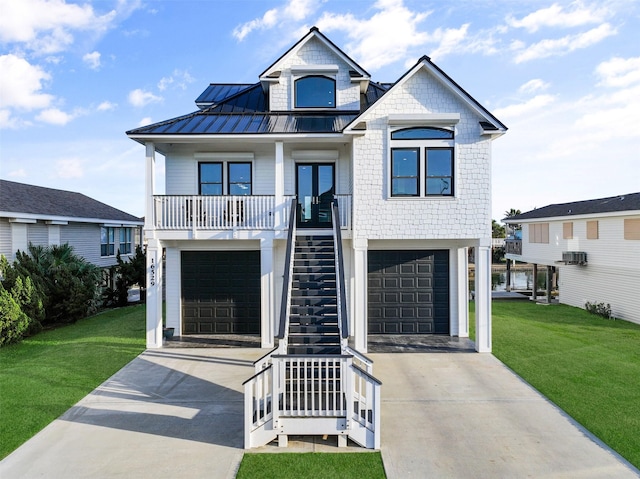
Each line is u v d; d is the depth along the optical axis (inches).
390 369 367.9
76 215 782.5
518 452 226.4
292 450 230.2
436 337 484.7
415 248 493.0
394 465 213.8
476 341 426.3
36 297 513.3
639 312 585.6
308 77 519.5
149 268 435.2
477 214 420.2
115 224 913.5
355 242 424.5
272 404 233.5
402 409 283.1
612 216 641.0
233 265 500.1
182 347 440.1
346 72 515.8
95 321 600.1
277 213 437.1
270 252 438.6
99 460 217.8
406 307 497.7
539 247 847.1
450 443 236.7
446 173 423.5
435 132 420.2
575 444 234.2
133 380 339.0
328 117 496.4
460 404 291.1
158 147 473.4
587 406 282.8
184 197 442.3
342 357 238.2
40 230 700.0
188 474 205.5
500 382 334.0
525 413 275.7
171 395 307.4
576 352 418.0
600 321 600.4
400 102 419.8
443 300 497.4
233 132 427.8
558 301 824.9
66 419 266.4
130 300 815.1
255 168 496.4
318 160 498.6
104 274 895.1
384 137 421.4
